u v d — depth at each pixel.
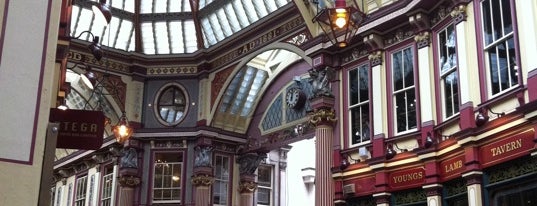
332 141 14.46
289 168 28.56
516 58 10.12
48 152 5.17
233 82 20.69
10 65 5.07
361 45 14.38
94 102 21.28
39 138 5.02
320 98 14.60
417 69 12.94
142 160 21.14
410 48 13.30
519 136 9.88
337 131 14.46
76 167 25.55
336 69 14.91
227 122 21.19
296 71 19.44
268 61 20.62
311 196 28.34
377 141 13.36
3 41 5.09
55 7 5.38
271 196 23.70
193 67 21.48
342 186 14.02
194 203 20.30
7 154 4.86
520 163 9.99
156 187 20.94
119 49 21.25
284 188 24.17
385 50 13.86
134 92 21.38
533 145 9.55
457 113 11.61
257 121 21.00
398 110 13.30
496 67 10.73
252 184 21.09
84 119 7.89
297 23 17.48
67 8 8.68
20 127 4.97
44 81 5.17
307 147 29.05
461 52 11.51
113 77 21.11
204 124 20.59
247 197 20.94
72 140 7.77
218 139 20.80
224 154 21.12
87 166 24.75
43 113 5.10
